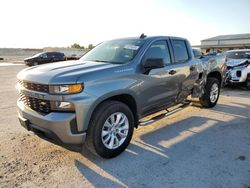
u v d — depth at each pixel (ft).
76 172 10.07
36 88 10.29
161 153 11.91
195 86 17.94
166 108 15.55
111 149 11.13
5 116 17.83
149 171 10.18
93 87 10.09
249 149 12.41
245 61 31.07
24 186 9.01
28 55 187.11
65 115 9.63
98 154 10.87
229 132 14.93
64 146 10.37
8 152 11.72
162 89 14.10
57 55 85.10
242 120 17.46
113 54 13.56
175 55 15.49
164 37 14.88
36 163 10.73
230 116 18.47
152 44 13.64
